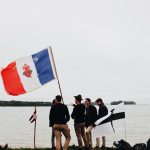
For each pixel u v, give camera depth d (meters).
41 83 14.38
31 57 14.44
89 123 15.12
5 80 14.21
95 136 15.09
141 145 13.43
